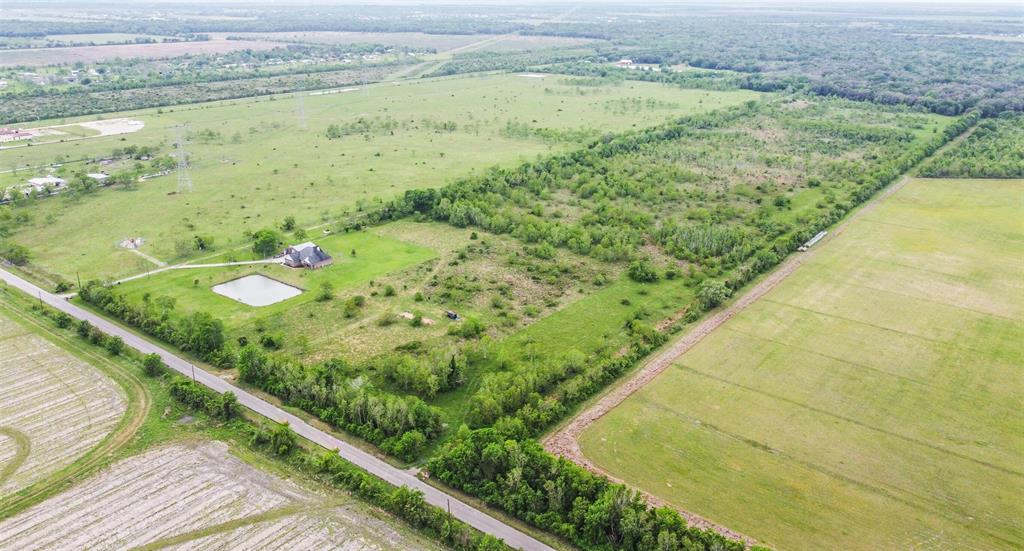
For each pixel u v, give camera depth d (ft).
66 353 485.97
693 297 575.79
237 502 352.90
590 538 321.11
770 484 361.10
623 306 558.15
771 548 315.78
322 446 389.19
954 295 578.66
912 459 380.99
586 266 635.66
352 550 324.19
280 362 450.30
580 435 396.98
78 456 385.09
